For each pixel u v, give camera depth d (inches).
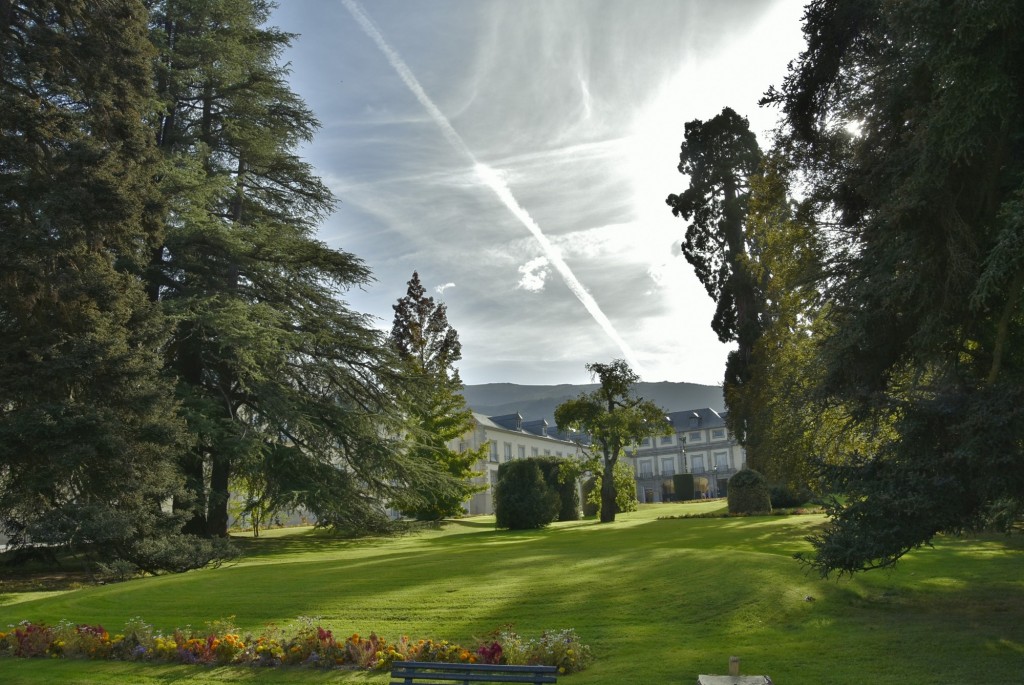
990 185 362.3
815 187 615.2
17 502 678.5
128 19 816.9
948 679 267.4
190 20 1088.8
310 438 1088.8
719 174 1524.4
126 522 669.3
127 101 810.8
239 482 1213.1
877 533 352.5
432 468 1208.2
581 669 306.5
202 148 1048.2
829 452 703.1
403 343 1691.7
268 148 1132.5
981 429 340.2
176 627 407.8
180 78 1048.2
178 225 997.2
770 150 720.3
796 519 1032.8
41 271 684.1
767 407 998.4
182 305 943.7
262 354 969.5
